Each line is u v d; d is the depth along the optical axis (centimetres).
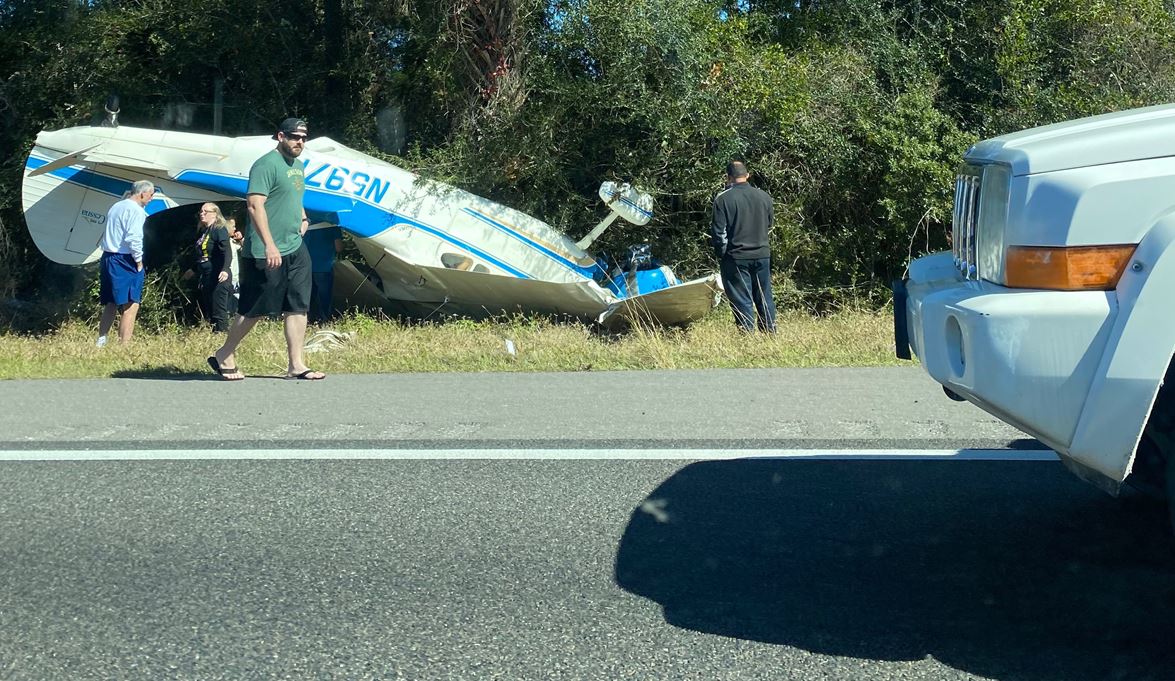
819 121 1506
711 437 610
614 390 754
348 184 1233
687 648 341
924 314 381
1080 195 326
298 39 1648
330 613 374
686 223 1503
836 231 1532
